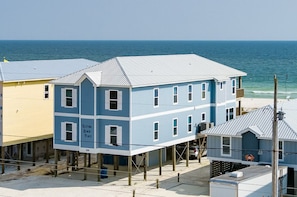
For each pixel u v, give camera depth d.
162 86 55.88
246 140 49.72
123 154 52.34
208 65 66.31
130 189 50.66
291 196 47.16
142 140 53.53
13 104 58.09
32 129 60.19
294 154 47.81
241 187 43.25
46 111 61.59
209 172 56.88
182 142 59.00
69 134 54.84
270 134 48.81
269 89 138.88
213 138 51.47
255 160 49.44
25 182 53.56
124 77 52.94
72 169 58.34
